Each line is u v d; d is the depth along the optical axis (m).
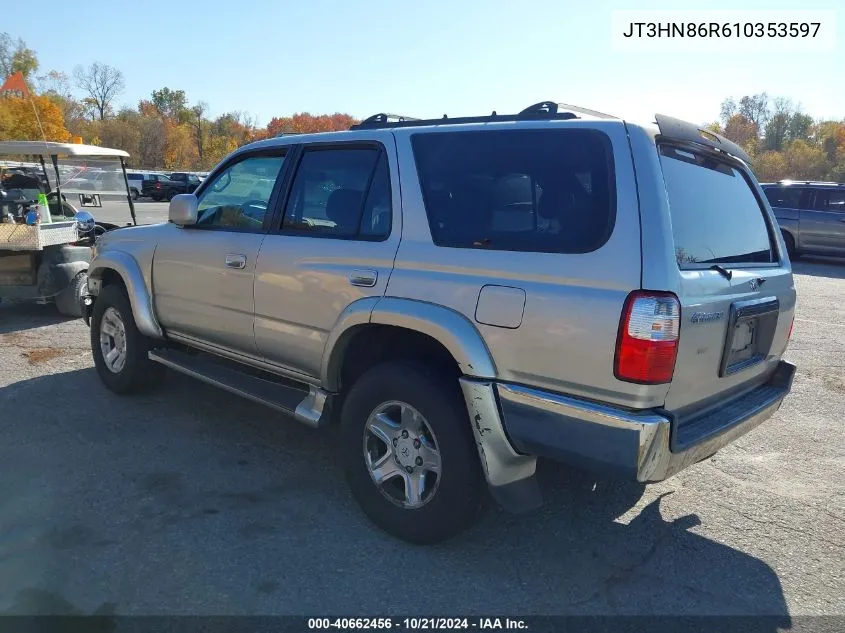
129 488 3.79
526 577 3.06
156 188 38.44
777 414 5.52
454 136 3.28
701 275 2.80
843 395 6.06
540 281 2.79
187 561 3.08
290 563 3.10
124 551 3.15
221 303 4.24
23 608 2.71
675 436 2.66
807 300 10.95
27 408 5.00
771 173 80.75
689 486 4.09
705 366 2.86
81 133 68.06
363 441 3.41
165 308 4.75
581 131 2.89
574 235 2.78
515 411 2.86
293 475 4.03
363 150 3.63
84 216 8.09
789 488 4.10
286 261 3.77
